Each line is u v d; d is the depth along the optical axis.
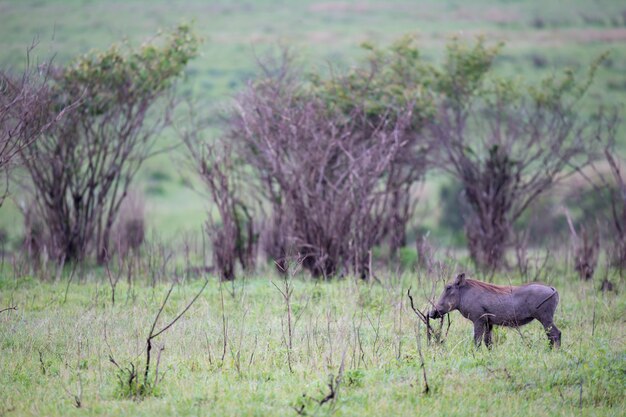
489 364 36.00
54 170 64.38
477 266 64.62
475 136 78.56
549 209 86.38
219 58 173.25
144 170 138.88
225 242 59.66
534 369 35.00
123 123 68.06
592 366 34.97
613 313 47.12
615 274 60.59
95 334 42.03
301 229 60.19
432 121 68.62
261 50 176.38
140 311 46.81
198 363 36.66
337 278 57.72
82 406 31.52
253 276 59.78
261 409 30.50
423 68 71.44
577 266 62.09
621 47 193.25
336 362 36.41
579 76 155.25
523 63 170.62
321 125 61.75
